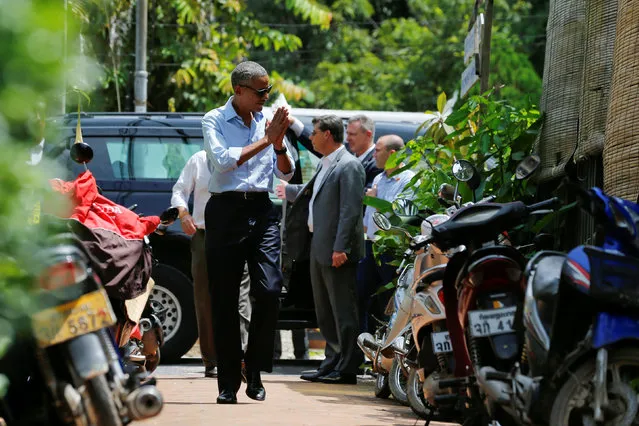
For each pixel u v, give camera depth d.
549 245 16.78
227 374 15.40
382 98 65.31
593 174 16.55
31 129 5.26
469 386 10.59
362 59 67.25
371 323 22.12
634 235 9.24
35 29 4.90
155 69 43.75
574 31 17.94
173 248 22.53
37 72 4.97
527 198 18.17
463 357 10.65
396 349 14.65
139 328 15.63
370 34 73.50
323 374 20.23
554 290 9.27
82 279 8.38
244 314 22.22
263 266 15.30
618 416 8.91
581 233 16.78
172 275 22.45
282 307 22.81
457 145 18.14
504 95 57.31
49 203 5.76
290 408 15.20
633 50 14.17
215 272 15.31
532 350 9.34
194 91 43.66
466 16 67.44
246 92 15.36
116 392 8.52
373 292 21.55
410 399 14.17
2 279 5.66
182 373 21.09
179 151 22.88
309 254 20.70
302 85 62.19
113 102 43.66
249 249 15.42
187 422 13.29
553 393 9.20
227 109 15.52
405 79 65.75
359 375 22.30
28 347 8.62
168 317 22.52
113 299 13.06
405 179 21.02
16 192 5.34
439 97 20.34
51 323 8.27
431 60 65.94
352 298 19.98
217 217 15.30
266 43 45.47
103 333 8.59
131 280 12.79
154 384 9.04
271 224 15.52
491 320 10.08
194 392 17.22
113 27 39.97
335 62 68.88
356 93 64.75
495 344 10.05
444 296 10.88
